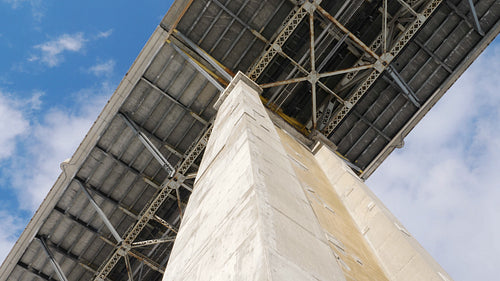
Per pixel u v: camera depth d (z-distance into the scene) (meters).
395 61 18.19
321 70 18.61
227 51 17.80
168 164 18.44
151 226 21.53
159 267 21.30
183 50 17.59
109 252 21.92
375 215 10.16
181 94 18.55
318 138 16.27
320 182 11.88
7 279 21.53
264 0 16.95
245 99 11.11
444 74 18.19
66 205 20.61
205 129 19.06
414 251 8.53
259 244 3.75
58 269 19.89
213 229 5.25
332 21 16.16
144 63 17.78
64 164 19.42
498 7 17.00
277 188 5.35
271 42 17.50
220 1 16.97
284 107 18.67
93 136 19.09
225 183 6.26
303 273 3.69
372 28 18.14
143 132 19.23
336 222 9.30
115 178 20.33
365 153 19.77
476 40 17.45
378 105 18.97
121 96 18.41
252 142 6.87
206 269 4.49
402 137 19.19
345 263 7.20
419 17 16.05
